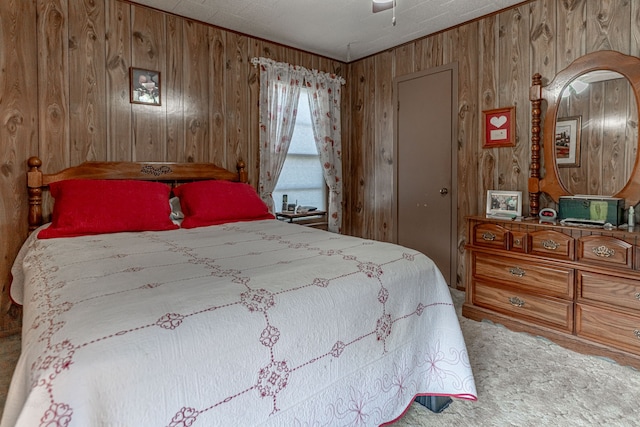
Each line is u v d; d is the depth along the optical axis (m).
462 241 3.31
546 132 2.69
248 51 3.44
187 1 2.78
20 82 2.39
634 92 2.31
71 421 0.74
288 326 1.12
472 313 2.71
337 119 4.13
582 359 2.08
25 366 0.82
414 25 3.23
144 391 0.85
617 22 2.39
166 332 0.92
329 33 3.39
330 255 1.63
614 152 2.40
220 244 1.88
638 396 1.73
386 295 1.44
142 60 2.85
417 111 3.60
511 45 2.91
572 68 2.55
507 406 1.66
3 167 2.36
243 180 3.38
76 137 2.60
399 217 3.82
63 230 2.08
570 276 2.21
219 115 3.29
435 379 1.61
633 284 1.96
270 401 1.07
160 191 2.54
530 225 2.39
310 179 4.07
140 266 1.42
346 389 1.28
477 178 3.18
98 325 0.89
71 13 2.55
